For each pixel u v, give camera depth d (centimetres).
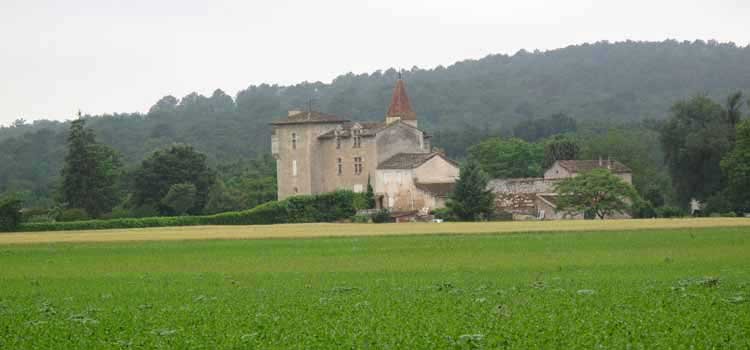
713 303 4509
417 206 15775
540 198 15375
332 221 15625
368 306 4775
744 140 15262
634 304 4575
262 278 6588
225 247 9369
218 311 4753
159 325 4369
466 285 5791
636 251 7819
